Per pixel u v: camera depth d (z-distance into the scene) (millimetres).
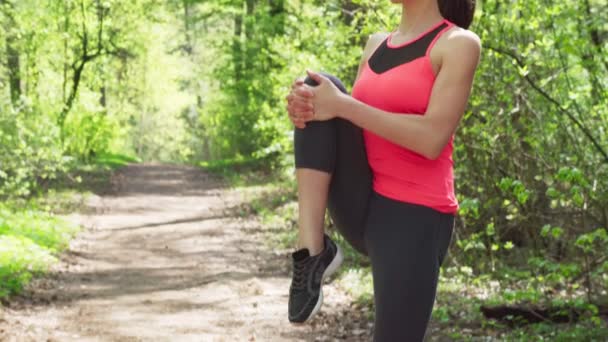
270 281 11078
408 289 2240
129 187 27469
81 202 21609
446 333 7152
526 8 7047
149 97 49125
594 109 6883
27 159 15867
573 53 6523
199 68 45375
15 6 23516
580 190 6199
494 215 8984
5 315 8445
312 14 13523
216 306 9328
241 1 32000
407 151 2273
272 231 16688
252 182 28328
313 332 7875
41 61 28344
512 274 8961
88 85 33688
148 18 34500
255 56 29859
